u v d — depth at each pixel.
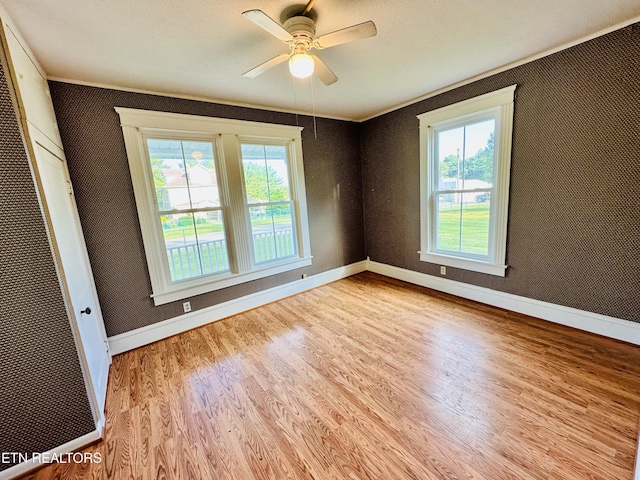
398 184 3.83
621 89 2.00
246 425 1.64
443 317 2.85
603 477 1.22
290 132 3.50
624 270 2.15
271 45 1.92
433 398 1.76
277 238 3.61
